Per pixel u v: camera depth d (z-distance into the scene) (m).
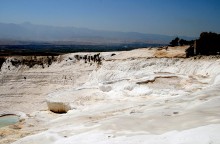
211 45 53.56
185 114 13.67
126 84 30.11
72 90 31.88
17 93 61.28
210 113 13.09
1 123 29.86
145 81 30.45
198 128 10.40
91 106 24.61
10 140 15.48
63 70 69.31
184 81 30.73
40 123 21.83
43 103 53.50
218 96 17.72
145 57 56.22
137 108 18.91
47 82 65.88
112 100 26.19
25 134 16.81
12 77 69.19
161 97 25.14
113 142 10.77
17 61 75.19
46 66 73.00
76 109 25.06
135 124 13.14
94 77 59.59
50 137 13.43
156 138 10.50
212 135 9.29
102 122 14.79
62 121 19.83
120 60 58.16
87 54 73.06
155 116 14.28
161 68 50.22
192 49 54.91
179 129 11.22
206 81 30.59
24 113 36.03
